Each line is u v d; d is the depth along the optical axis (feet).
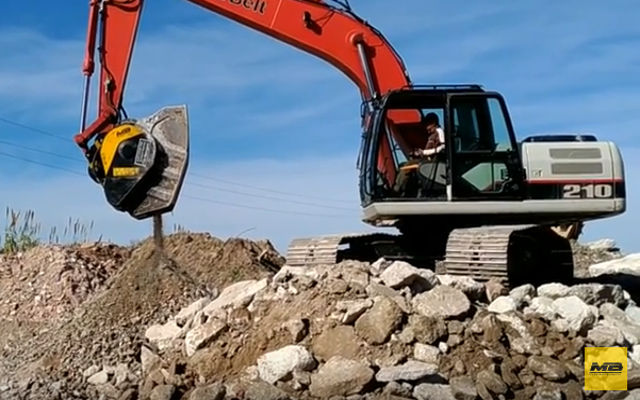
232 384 28.43
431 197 37.40
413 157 37.88
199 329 31.07
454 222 38.75
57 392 30.48
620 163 38.24
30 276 45.42
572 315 30.35
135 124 34.40
